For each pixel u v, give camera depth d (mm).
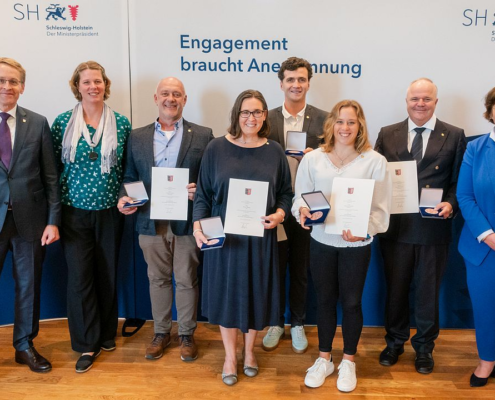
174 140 2316
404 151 2242
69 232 2326
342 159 2021
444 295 2811
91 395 2141
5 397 2119
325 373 2242
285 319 2900
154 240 2377
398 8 2549
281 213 2061
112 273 2443
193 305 2479
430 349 2371
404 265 2311
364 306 2859
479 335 2160
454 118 2660
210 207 2180
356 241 1983
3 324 2865
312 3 2559
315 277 2141
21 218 2160
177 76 2658
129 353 2529
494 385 2223
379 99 2650
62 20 2598
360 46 2594
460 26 2555
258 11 2574
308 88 2568
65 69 2648
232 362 2252
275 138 2438
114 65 2645
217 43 2613
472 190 2092
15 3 2580
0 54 2631
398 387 2211
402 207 2205
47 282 2867
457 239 2740
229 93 2672
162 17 2588
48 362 2355
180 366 2398
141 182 2199
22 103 2676
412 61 2602
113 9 2586
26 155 2148
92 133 2260
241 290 2061
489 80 2613
